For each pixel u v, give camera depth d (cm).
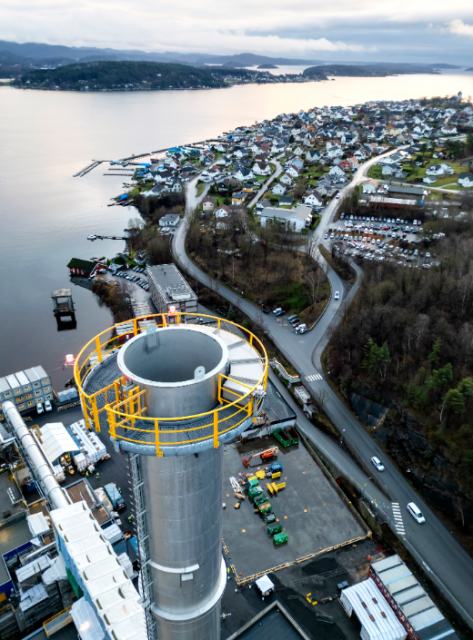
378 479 5962
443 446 5797
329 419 6869
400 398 6556
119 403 1335
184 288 9644
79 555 3866
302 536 5112
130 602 3509
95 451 5947
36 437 5772
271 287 10431
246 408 1441
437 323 7200
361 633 4100
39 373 7069
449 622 4366
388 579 4344
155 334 1606
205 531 1630
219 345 1560
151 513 1562
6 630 4062
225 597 4450
